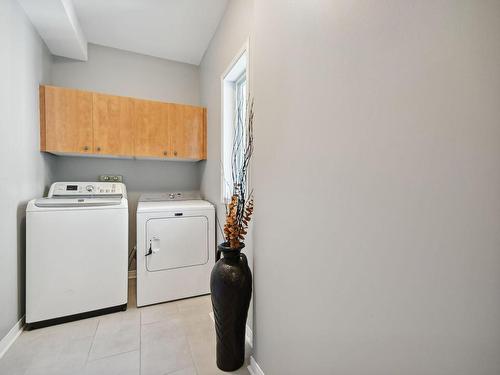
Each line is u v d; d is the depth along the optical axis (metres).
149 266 2.17
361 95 0.67
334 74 0.77
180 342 1.65
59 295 1.83
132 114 2.48
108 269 1.99
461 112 0.45
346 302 0.73
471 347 0.45
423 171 0.52
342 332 0.75
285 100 1.06
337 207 0.77
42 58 2.21
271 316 1.19
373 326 0.64
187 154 2.73
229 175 2.24
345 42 0.72
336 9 0.76
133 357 1.50
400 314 0.57
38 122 2.09
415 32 0.52
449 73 0.47
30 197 1.92
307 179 0.91
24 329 1.75
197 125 2.78
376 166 0.63
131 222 2.84
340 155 0.75
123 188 2.43
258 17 1.30
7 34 1.58
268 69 1.20
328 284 0.81
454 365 0.47
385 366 0.61
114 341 1.65
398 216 0.57
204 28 2.41
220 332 1.37
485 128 0.42
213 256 2.44
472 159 0.44
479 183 0.43
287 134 1.04
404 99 0.55
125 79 2.80
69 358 1.48
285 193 1.06
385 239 0.61
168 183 3.02
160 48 2.76
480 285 0.43
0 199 1.50
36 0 1.71
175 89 3.04
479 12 0.42
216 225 2.46
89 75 2.63
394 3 0.57
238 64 1.91
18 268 1.72
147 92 2.90
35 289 1.76
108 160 2.74
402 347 0.57
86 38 2.55
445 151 0.48
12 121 1.64
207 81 2.75
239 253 1.39
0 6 1.50
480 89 0.42
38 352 1.52
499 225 0.41
